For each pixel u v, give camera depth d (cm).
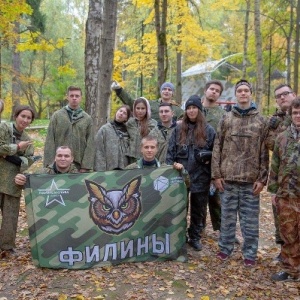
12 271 483
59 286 452
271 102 2655
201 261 533
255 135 505
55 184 502
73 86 570
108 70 803
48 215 498
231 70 3153
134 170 520
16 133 518
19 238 595
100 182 511
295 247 474
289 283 474
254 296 443
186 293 444
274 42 2359
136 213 517
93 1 834
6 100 2914
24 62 3716
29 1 2439
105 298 427
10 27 1498
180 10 1580
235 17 2978
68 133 566
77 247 499
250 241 520
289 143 464
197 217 565
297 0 2148
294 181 461
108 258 506
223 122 521
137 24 1928
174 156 557
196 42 1733
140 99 583
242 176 509
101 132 593
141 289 447
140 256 519
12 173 510
